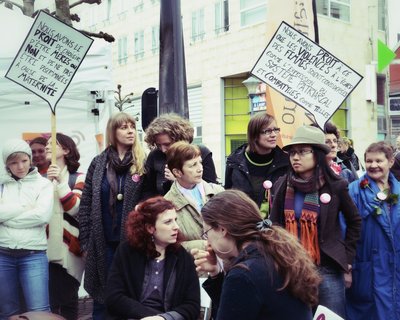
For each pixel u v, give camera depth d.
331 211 3.59
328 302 3.55
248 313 2.08
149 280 3.33
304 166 3.62
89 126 6.17
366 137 18.33
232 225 2.23
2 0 8.71
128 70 25.47
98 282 4.21
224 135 19.88
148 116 7.40
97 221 4.20
